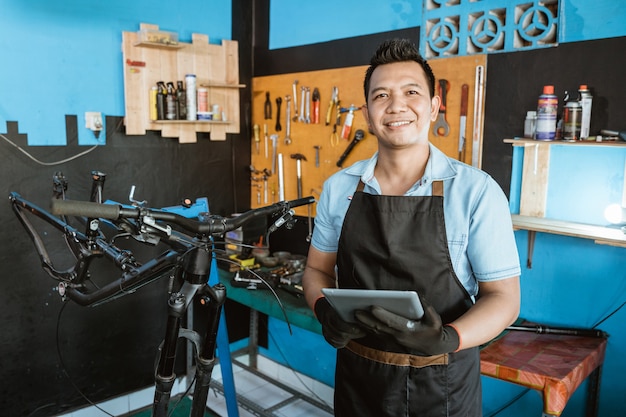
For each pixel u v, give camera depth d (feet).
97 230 6.16
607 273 7.50
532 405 8.31
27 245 9.14
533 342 7.43
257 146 12.12
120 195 10.22
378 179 4.94
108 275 10.08
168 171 10.85
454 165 4.59
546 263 8.07
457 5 8.54
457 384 4.55
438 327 3.66
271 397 11.30
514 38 7.99
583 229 7.22
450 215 4.44
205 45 10.82
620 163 7.21
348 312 3.91
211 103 11.08
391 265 4.55
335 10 10.31
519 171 8.18
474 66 8.39
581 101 7.19
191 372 11.03
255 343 12.40
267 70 11.83
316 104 10.74
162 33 9.82
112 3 9.68
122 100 10.03
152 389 10.95
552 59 7.63
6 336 9.09
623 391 7.52
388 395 4.62
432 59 8.91
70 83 9.34
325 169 10.82
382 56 4.53
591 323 7.73
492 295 4.28
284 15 11.28
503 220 4.33
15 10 8.62
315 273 5.30
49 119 9.18
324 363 11.10
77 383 9.99
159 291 10.84
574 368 6.55
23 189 9.04
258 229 12.07
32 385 9.47
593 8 7.19
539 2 7.66
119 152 10.10
